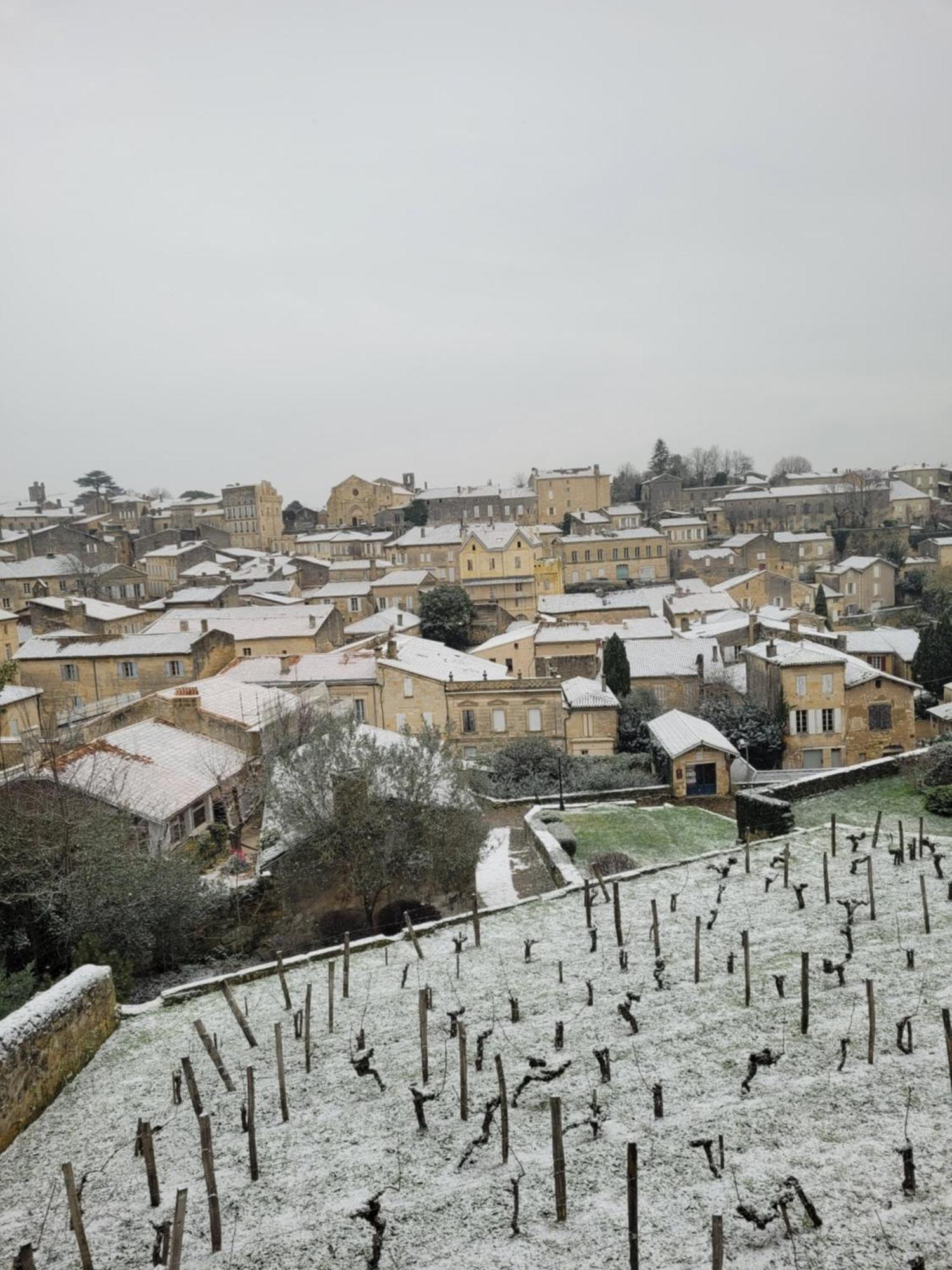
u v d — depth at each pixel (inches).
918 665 2357.3
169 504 6776.6
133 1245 440.5
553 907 847.1
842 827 1035.9
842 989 620.1
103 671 2448.3
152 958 976.3
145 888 965.2
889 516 5246.1
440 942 789.2
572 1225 415.5
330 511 5743.1
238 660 2422.5
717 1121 482.6
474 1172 463.5
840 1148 449.4
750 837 1227.2
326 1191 464.1
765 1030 574.9
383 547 4517.7
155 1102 577.3
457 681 2107.5
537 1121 502.3
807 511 5315.0
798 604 3799.2
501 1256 402.3
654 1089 500.1
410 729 1886.1
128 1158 517.0
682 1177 440.5
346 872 1064.2
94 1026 661.3
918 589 4106.8
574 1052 574.9
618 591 3831.2
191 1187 481.4
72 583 3988.7
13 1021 571.8
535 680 2050.9
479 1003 661.9
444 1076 561.6
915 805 1305.4
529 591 3855.8
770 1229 399.2
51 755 1162.0
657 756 1836.9
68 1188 410.3
